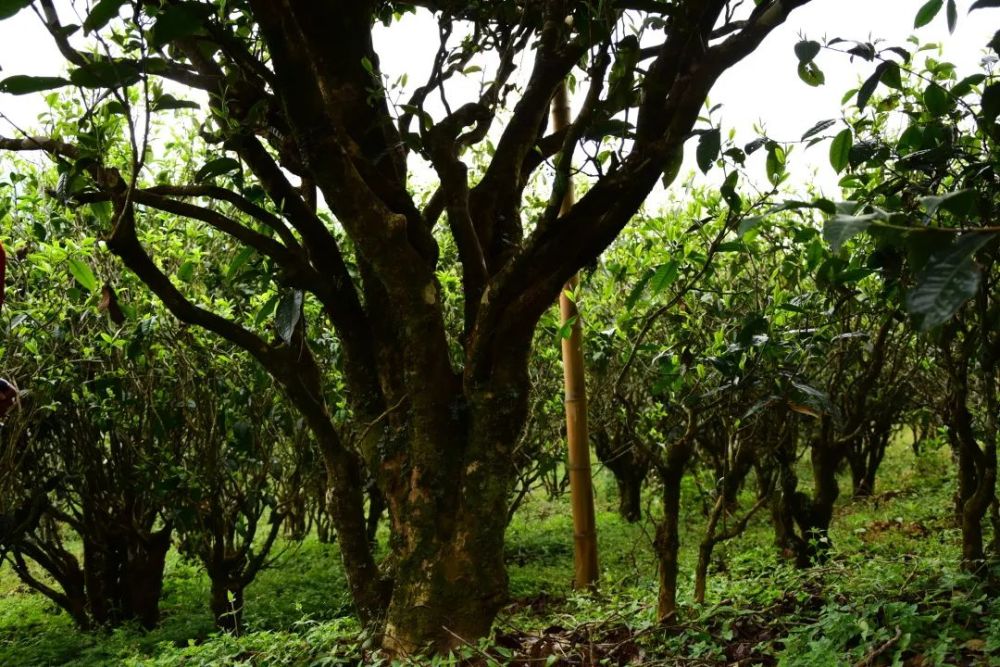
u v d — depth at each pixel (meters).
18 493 7.30
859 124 3.87
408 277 3.65
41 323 6.02
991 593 3.69
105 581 7.84
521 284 3.61
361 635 3.94
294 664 4.02
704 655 3.47
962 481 4.20
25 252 6.45
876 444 10.41
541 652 3.57
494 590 3.66
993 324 3.62
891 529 7.89
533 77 3.90
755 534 8.55
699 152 2.97
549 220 3.54
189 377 6.68
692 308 5.65
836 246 1.31
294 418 7.18
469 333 3.91
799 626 3.61
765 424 4.83
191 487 6.71
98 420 6.86
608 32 3.33
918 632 3.22
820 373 6.03
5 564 11.38
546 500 12.79
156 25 2.67
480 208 4.06
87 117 3.17
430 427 3.74
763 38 3.27
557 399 8.11
